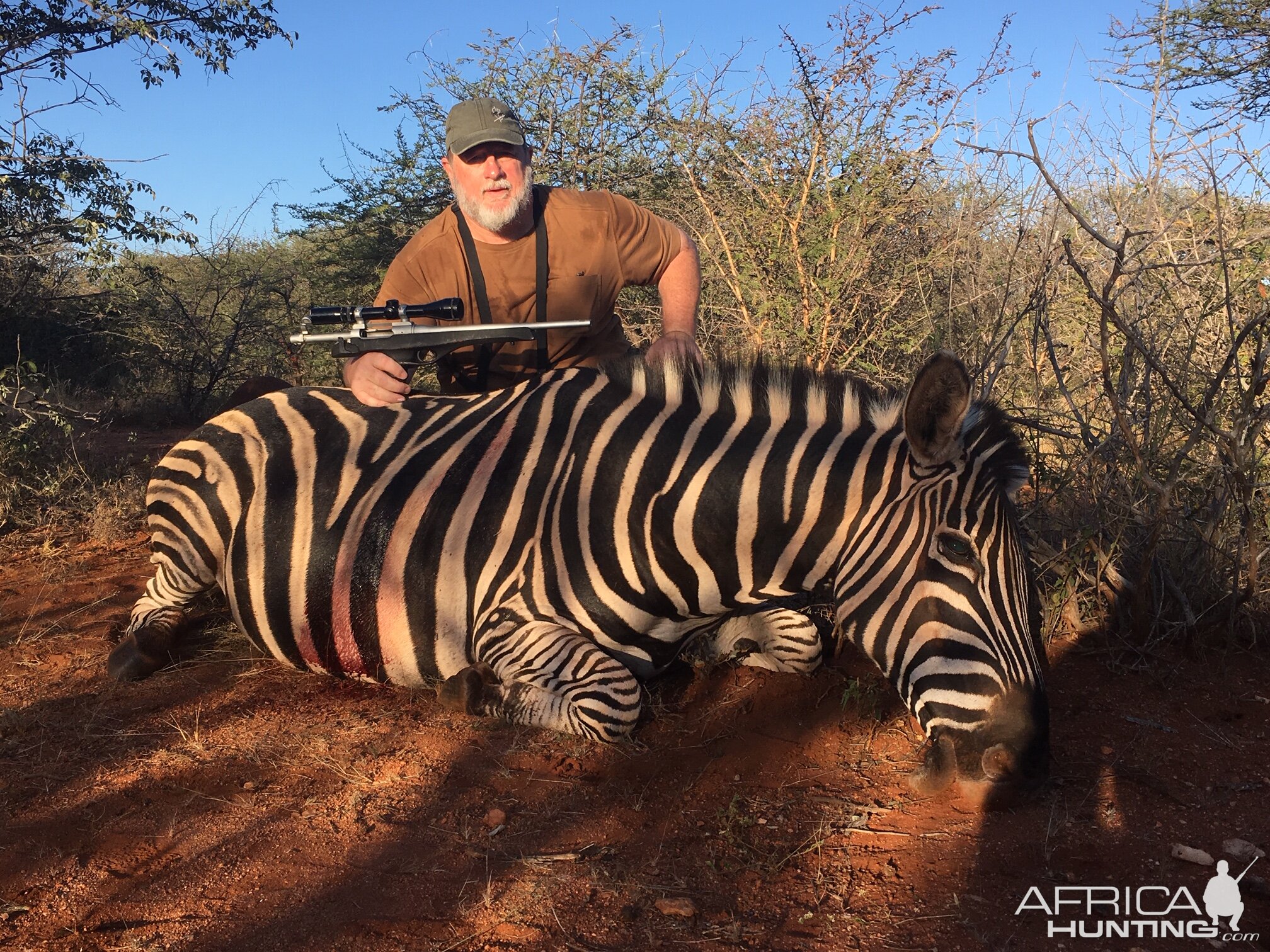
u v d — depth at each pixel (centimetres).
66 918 245
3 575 534
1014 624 271
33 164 1016
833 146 654
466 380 440
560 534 336
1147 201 450
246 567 384
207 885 259
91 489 669
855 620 291
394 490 366
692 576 322
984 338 565
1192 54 718
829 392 314
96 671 402
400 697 372
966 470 277
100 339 1222
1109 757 308
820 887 253
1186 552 397
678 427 329
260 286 1356
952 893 248
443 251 427
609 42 917
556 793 301
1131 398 430
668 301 461
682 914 242
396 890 255
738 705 355
